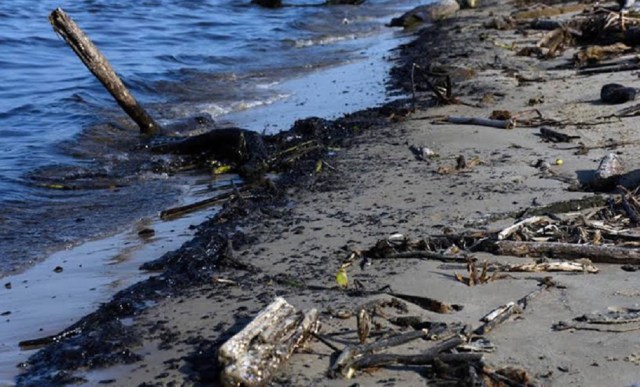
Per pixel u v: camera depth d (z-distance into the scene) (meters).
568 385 4.76
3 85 15.70
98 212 9.19
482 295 5.99
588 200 7.59
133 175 10.63
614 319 5.43
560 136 9.83
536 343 5.25
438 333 5.37
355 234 7.44
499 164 9.09
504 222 7.41
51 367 5.54
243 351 4.93
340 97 14.50
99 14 24.56
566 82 13.02
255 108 14.21
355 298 6.09
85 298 6.85
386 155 9.91
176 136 12.37
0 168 10.73
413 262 6.66
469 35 19.45
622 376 4.83
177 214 8.97
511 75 14.11
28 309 6.66
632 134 9.81
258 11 26.84
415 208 7.95
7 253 7.97
